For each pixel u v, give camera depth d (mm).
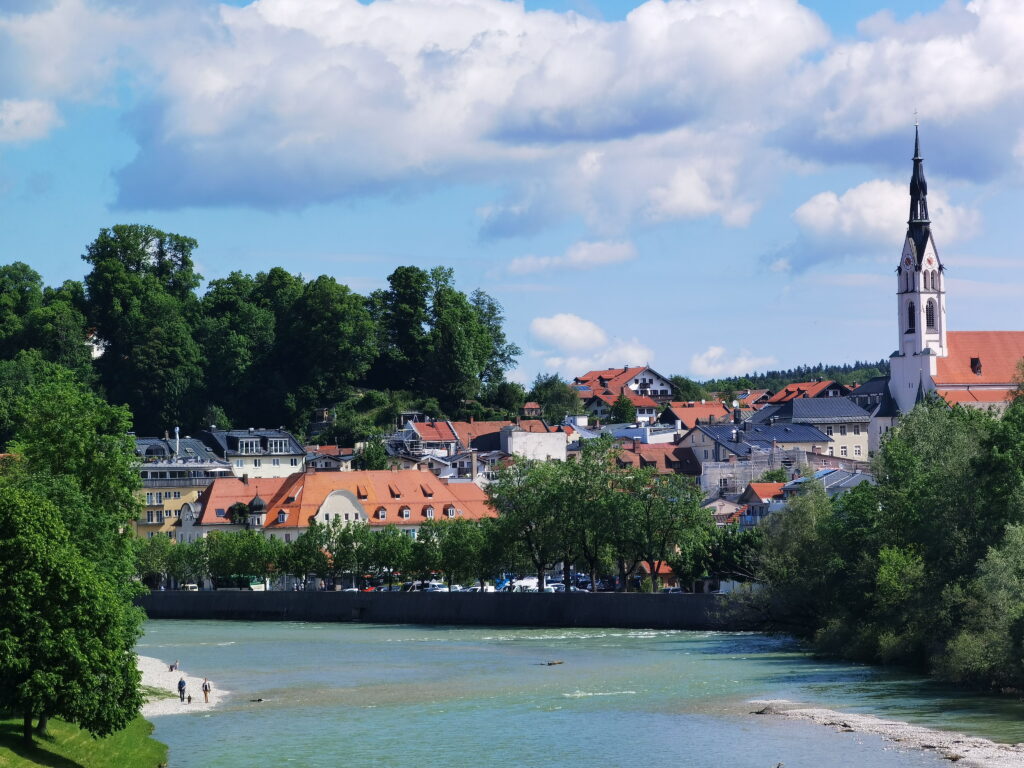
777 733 131750
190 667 191250
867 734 130000
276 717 147125
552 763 122000
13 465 166500
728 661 183250
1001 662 151125
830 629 187000
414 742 131875
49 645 106812
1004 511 170125
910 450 198625
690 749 125875
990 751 121438
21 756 112438
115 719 109688
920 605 171500
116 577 148375
